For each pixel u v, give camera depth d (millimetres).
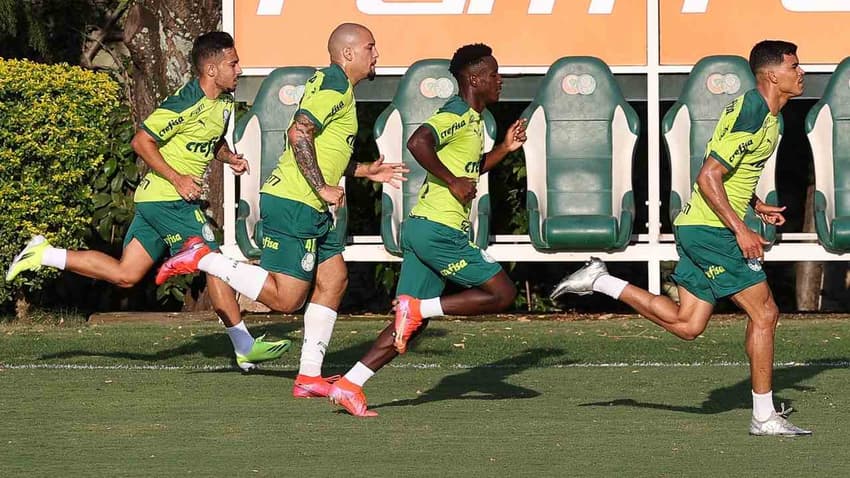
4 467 21766
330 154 28734
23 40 51031
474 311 26703
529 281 47406
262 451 23125
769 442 23984
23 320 42094
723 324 41531
